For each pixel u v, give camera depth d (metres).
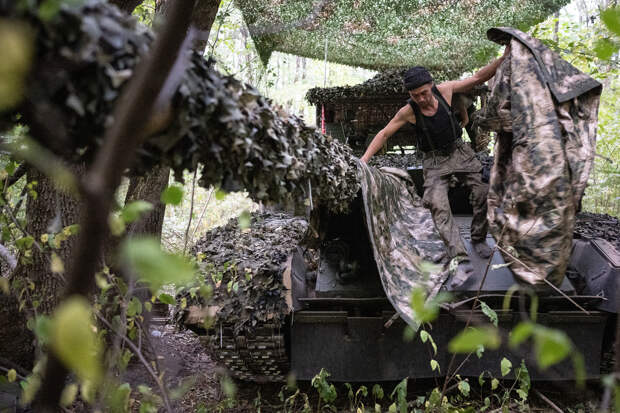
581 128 3.41
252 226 4.34
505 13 4.89
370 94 6.03
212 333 3.67
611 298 3.50
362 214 3.62
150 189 4.01
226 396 3.78
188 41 0.80
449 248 3.92
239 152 1.62
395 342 3.70
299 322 3.69
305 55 6.03
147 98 0.44
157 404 1.98
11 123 1.16
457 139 4.12
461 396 3.92
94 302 2.42
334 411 3.60
